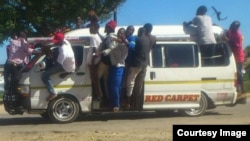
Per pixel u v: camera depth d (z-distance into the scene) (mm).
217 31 16375
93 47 14602
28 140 11680
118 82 14703
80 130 13281
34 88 14555
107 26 14656
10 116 17891
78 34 15680
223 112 17422
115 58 14578
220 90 15992
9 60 15070
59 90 14664
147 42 14805
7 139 11891
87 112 14930
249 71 37781
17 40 15297
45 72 14500
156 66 15281
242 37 16375
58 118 14727
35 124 14938
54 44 14641
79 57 14852
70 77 14742
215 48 15984
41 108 14617
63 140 11586
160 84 15266
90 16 14984
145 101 15172
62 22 27016
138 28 16094
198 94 15617
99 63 14664
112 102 14844
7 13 25875
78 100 14812
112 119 15812
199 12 15859
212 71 15867
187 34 15844
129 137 11781
